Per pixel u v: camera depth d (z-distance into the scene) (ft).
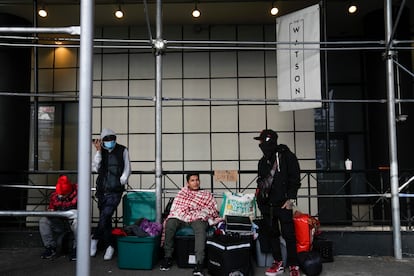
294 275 11.96
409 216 16.74
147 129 22.88
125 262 13.05
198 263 12.38
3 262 14.03
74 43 22.04
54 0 19.27
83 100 4.32
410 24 22.08
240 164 22.52
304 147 22.40
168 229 13.34
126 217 15.42
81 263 4.18
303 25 15.40
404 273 12.51
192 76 23.17
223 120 22.82
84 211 4.22
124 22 22.68
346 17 21.70
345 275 12.32
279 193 12.25
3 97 20.16
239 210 14.33
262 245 13.44
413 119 21.11
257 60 23.06
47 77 23.50
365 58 23.50
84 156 4.26
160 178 15.06
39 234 16.34
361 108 24.06
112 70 23.32
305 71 15.38
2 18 20.49
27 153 21.40
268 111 22.76
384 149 21.07
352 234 14.94
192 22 22.76
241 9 20.92
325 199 22.44
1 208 19.22
